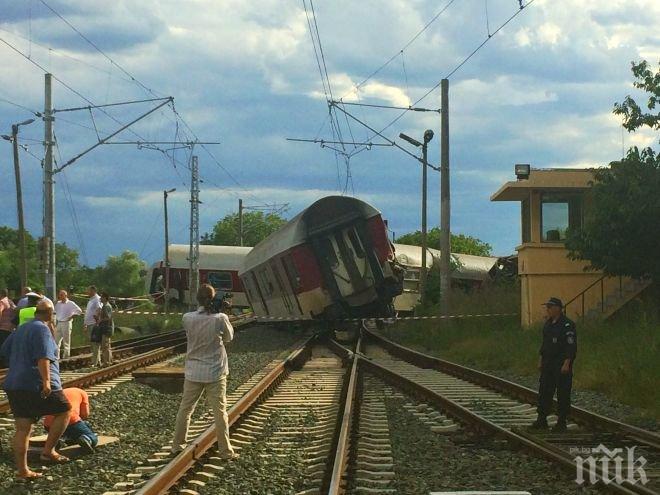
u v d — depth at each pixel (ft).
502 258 173.47
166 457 32.32
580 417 40.63
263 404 47.42
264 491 27.12
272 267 105.40
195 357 32.81
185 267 211.20
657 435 34.30
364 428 38.58
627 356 55.47
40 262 99.30
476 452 33.27
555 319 38.75
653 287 89.20
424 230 125.49
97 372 58.95
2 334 64.54
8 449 33.96
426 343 98.48
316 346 101.30
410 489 26.96
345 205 96.58
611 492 25.64
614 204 78.13
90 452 33.47
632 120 79.87
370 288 96.32
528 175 92.99
